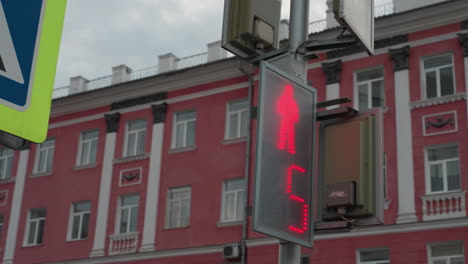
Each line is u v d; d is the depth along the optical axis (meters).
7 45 2.88
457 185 18.88
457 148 19.22
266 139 4.48
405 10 21.84
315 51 5.12
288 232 4.42
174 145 24.20
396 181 19.52
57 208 25.86
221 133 23.19
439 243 18.44
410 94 20.16
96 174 25.39
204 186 22.86
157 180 23.88
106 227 24.33
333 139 4.90
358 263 19.34
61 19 3.09
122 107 25.77
